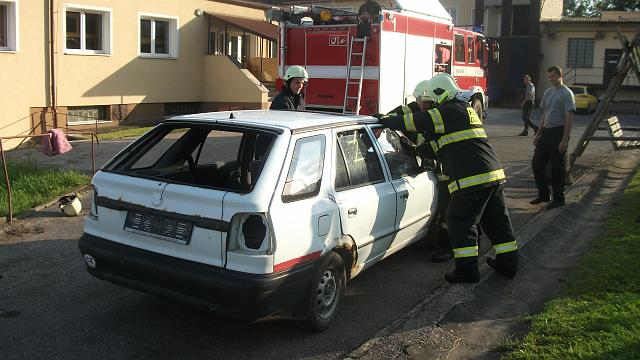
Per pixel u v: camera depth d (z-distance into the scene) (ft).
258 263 12.35
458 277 17.54
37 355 13.10
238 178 16.85
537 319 14.60
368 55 35.78
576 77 118.01
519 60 118.42
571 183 32.32
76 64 55.67
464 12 125.08
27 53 51.65
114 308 15.81
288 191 13.23
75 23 56.03
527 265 19.52
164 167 16.43
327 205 14.17
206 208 12.75
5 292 16.80
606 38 115.03
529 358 12.49
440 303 16.05
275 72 74.49
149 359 13.05
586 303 15.25
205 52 68.74
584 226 24.47
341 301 15.10
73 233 22.72
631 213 24.82
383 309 16.12
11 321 14.85
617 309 14.62
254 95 65.67
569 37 118.01
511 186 32.48
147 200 13.57
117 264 13.89
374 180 16.57
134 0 60.03
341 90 36.96
